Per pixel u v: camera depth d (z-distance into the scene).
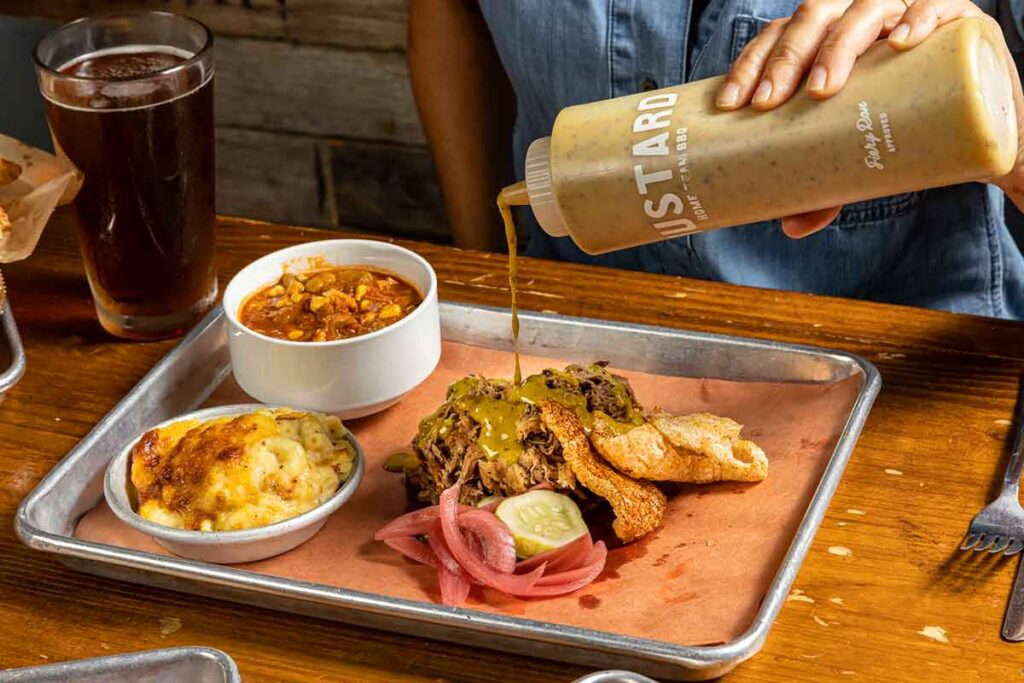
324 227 2.88
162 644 1.08
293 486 1.19
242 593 1.11
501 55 2.03
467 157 2.17
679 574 1.12
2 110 2.35
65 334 1.55
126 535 1.20
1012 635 1.05
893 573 1.12
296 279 1.47
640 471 1.20
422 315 1.36
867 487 1.23
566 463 1.21
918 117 1.03
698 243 1.87
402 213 2.82
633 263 2.00
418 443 1.26
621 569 1.14
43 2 2.70
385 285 1.46
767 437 1.30
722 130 1.10
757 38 1.15
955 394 1.36
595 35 1.86
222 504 1.17
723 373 1.41
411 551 1.16
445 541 1.15
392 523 1.18
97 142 1.39
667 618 1.06
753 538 1.15
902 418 1.32
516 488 1.21
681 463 1.21
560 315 1.46
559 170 1.15
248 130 2.79
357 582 1.13
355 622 1.09
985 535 1.15
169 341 1.54
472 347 1.49
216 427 1.23
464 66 2.12
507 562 1.12
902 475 1.24
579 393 1.26
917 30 1.05
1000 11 1.77
